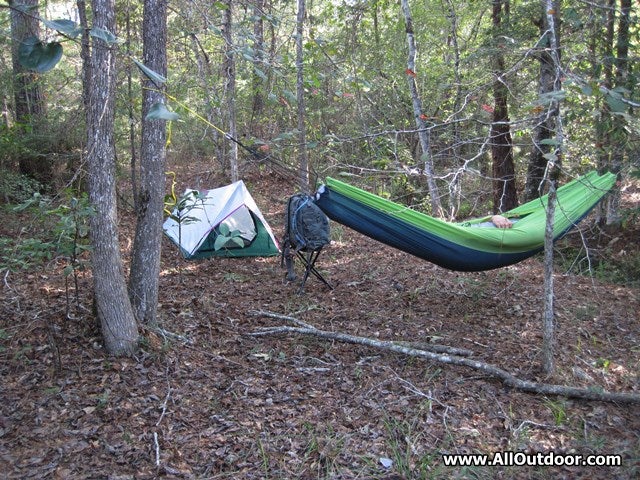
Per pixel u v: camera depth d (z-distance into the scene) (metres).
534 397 4.31
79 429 3.57
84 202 4.25
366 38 10.91
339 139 4.36
